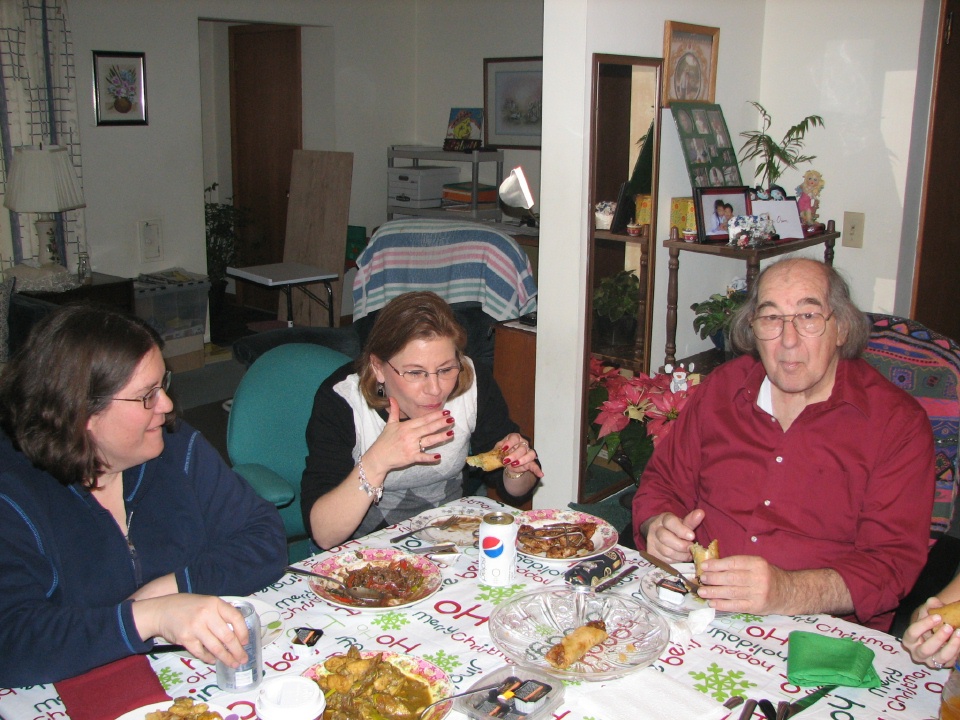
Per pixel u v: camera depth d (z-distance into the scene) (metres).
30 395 1.14
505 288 3.26
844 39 3.23
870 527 1.47
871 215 3.30
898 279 3.30
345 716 1.03
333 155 5.64
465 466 1.94
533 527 1.59
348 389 1.74
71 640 1.10
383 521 1.82
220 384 4.95
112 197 5.04
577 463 2.92
